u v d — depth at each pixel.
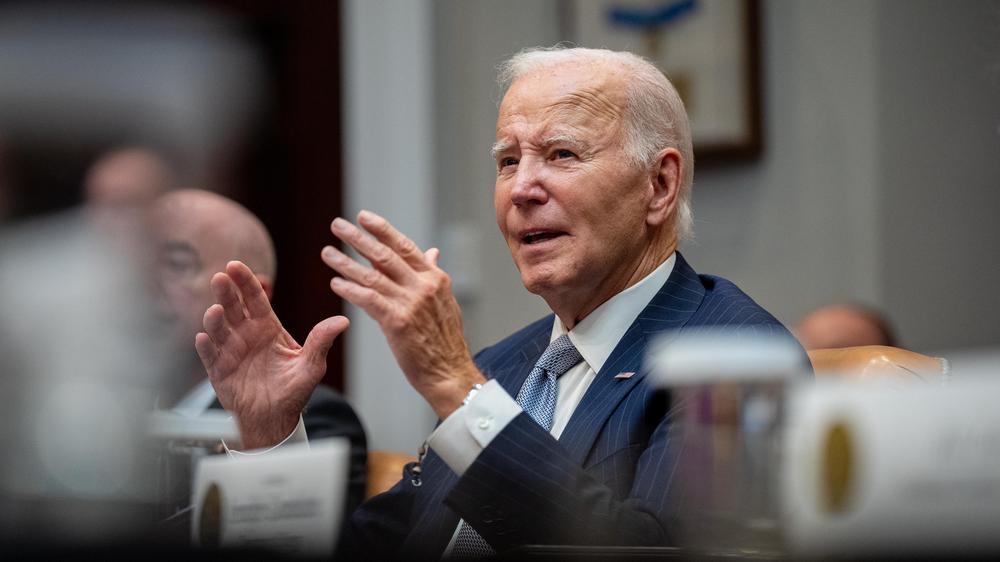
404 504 5.96
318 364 5.52
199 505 3.54
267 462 3.52
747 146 10.91
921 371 5.40
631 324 5.83
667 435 4.99
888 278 10.41
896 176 10.45
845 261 10.58
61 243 7.12
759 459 2.75
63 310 6.50
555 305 5.99
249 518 3.49
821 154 10.70
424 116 13.05
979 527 2.31
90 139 12.73
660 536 4.62
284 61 13.44
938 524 2.34
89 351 6.31
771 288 10.91
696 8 11.15
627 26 11.49
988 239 10.48
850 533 2.39
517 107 5.95
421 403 12.91
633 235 5.87
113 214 7.27
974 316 10.48
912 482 2.34
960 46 10.37
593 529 4.55
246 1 13.32
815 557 2.46
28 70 12.76
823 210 10.68
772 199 10.91
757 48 10.91
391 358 12.98
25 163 12.52
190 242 7.03
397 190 13.12
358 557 3.00
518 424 4.70
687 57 11.20
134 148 12.83
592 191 5.75
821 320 8.87
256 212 13.32
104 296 6.66
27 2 12.76
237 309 5.53
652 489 4.83
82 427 3.81
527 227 5.82
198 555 2.75
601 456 5.27
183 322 6.69
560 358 5.91
